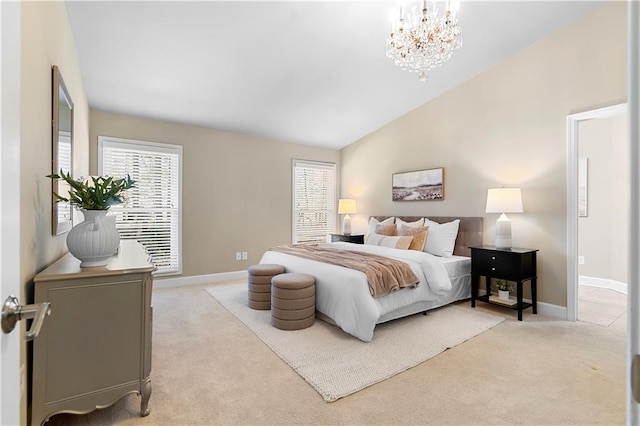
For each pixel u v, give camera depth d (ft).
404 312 10.19
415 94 14.43
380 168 17.76
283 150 18.44
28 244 4.88
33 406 4.83
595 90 10.03
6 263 2.09
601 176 14.98
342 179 20.54
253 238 17.28
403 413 5.72
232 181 16.58
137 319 5.60
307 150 19.39
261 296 11.49
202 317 10.72
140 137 14.14
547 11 9.97
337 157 20.65
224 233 16.31
